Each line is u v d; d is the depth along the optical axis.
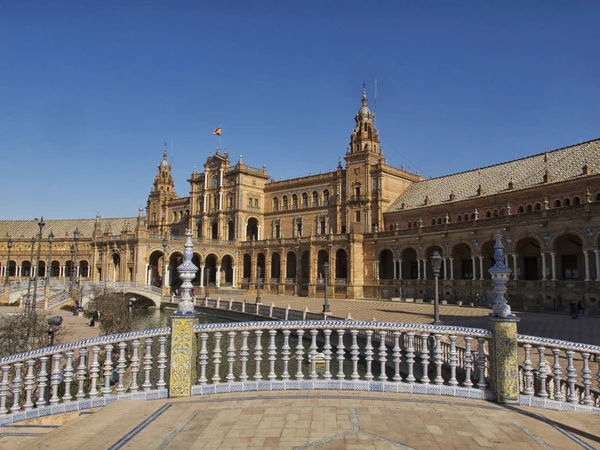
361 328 10.98
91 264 92.88
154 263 96.38
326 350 11.02
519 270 56.44
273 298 76.38
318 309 52.62
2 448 8.60
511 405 9.86
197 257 95.38
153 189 124.25
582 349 10.23
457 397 10.27
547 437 8.05
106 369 10.37
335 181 88.62
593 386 17.17
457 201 68.31
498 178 68.38
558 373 10.38
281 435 7.91
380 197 81.50
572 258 54.03
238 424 8.45
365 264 77.06
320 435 7.91
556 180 57.28
